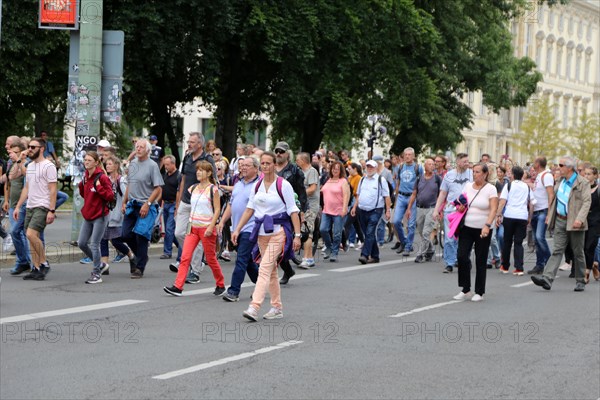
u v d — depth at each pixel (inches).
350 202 1401.3
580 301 947.3
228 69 2463.1
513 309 872.3
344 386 535.2
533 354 653.9
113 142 3129.9
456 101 3260.3
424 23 2482.8
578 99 6668.3
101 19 1238.3
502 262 1214.9
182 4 2086.6
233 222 876.6
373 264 1242.6
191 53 2138.3
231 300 842.2
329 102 2513.5
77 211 1219.9
